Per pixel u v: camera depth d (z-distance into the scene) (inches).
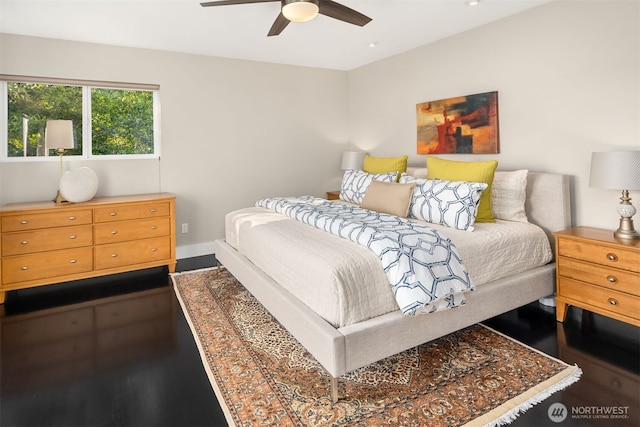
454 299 79.0
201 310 111.1
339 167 206.5
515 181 114.7
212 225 174.1
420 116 159.9
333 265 73.4
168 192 162.6
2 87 134.5
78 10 112.2
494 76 130.0
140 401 70.3
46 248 122.1
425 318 78.5
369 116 190.9
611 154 88.0
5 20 119.1
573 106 109.4
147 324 103.3
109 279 139.5
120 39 140.3
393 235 82.0
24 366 82.4
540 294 103.4
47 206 123.1
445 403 67.8
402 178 133.0
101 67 145.0
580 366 79.2
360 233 85.8
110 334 97.4
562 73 111.2
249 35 138.4
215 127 170.6
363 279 73.7
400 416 64.5
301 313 76.1
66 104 144.8
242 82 175.3
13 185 134.7
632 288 84.3
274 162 187.2
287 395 71.0
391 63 173.6
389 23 129.7
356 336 68.6
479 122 135.1
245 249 117.0
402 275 74.2
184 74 161.6
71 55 139.6
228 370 79.8
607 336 92.0
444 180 117.7
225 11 114.7
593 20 103.3
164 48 153.9
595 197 106.8
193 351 88.7
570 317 103.5
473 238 94.3
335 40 148.0
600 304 90.9
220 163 173.2
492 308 91.7
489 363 80.7
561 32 110.6
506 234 99.6
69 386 75.1
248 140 179.2
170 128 160.6
